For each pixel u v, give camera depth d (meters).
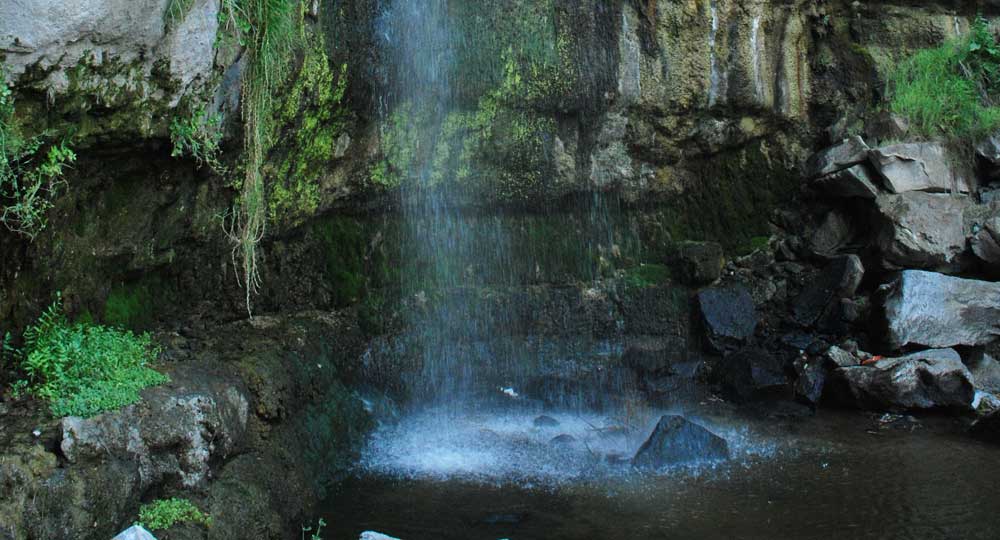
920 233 9.37
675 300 9.98
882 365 8.59
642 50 9.54
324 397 7.41
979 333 9.02
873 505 6.39
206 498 5.36
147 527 4.90
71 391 5.11
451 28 8.60
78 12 4.69
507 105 9.09
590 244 9.98
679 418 7.48
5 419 4.79
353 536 5.92
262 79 6.15
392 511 6.33
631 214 10.20
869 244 9.79
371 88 8.02
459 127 8.91
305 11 7.01
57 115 4.95
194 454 5.34
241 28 5.81
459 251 9.35
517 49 8.98
